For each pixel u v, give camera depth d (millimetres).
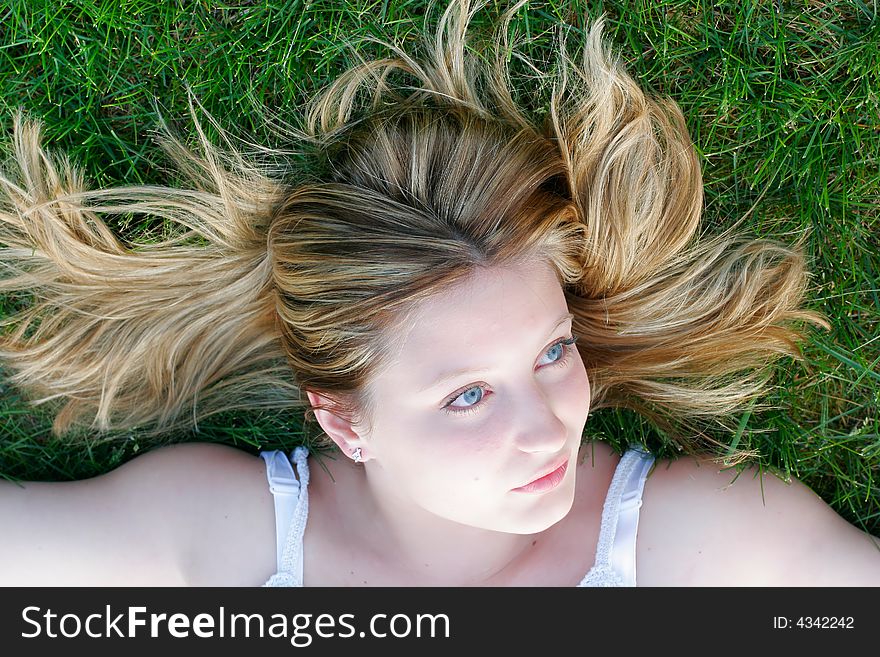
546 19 1711
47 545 1568
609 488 1643
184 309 1672
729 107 1722
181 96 1736
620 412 1796
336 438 1459
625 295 1618
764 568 1573
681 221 1622
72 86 1734
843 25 1698
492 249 1289
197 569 1607
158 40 1720
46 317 1729
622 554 1604
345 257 1313
